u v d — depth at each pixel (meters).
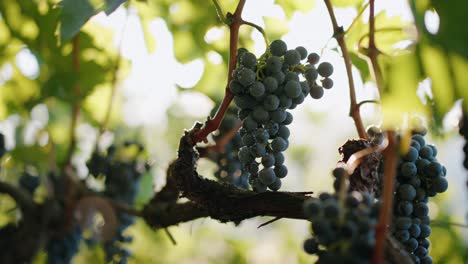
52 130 1.21
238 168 1.05
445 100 0.83
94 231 1.09
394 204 0.88
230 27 0.92
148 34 1.23
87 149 1.23
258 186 0.88
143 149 1.14
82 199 1.01
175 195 1.04
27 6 1.14
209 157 1.05
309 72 0.87
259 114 0.85
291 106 0.87
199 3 1.20
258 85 0.84
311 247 0.73
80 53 1.19
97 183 1.17
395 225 0.87
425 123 0.91
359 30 1.09
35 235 0.94
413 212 0.89
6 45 1.18
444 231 1.19
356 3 1.11
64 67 1.15
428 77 0.81
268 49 0.88
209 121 0.91
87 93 1.19
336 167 0.85
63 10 0.91
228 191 0.91
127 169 1.11
